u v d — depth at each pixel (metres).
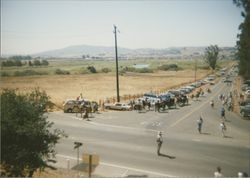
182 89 73.75
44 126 16.72
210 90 81.50
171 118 41.41
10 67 183.00
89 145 27.42
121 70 147.75
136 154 24.88
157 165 22.23
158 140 24.91
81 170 20.47
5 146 15.38
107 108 49.00
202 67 192.50
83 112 43.91
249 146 27.62
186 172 20.80
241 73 88.69
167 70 172.38
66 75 121.38
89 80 103.44
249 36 63.78
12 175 15.95
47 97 17.66
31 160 16.14
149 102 49.12
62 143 27.88
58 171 20.28
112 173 20.50
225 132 33.38
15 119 15.50
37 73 124.69
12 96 16.28
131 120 39.47
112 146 27.16
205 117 42.62
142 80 108.44
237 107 51.78
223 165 22.30
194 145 27.70
